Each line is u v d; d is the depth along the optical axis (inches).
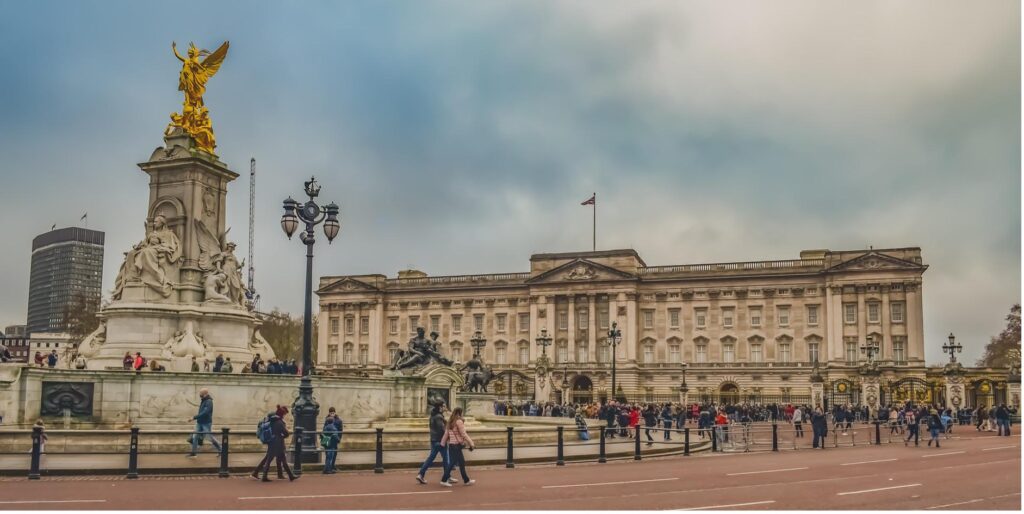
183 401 1631.4
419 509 892.6
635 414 2258.9
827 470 1375.5
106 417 1589.6
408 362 1961.1
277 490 1038.4
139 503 908.0
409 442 1593.3
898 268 5187.0
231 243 2118.6
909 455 1724.9
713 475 1279.5
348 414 1779.0
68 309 4557.1
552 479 1198.3
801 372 5354.3
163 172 2060.8
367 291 6318.9
